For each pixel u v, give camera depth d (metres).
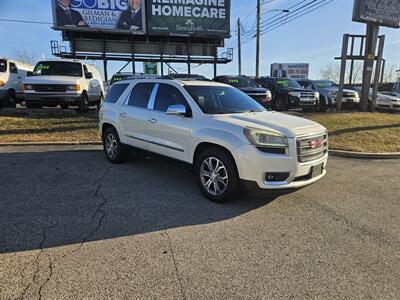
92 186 5.20
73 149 8.10
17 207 4.26
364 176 6.24
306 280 2.81
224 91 5.64
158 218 4.03
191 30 27.20
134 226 3.79
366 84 15.40
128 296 2.55
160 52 28.98
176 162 5.21
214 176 4.56
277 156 4.12
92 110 14.45
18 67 14.99
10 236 3.46
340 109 15.39
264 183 4.15
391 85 31.12
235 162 4.27
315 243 3.48
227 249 3.31
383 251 3.34
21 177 5.61
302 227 3.87
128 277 2.79
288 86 16.05
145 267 2.95
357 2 13.95
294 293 2.63
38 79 11.61
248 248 3.34
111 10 25.41
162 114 5.41
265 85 16.62
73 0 24.72
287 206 4.53
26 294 2.53
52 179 5.54
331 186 5.54
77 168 6.30
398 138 9.76
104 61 28.23
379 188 5.48
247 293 2.62
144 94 5.98
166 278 2.79
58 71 12.70
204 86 5.51
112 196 4.77
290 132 4.21
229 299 2.55
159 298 2.54
